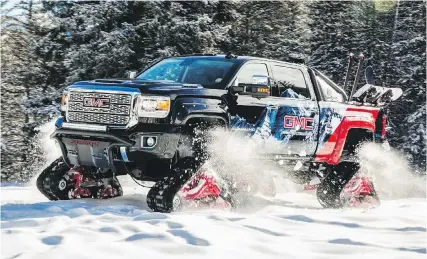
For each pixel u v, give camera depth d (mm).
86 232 3977
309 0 37281
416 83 31109
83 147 6055
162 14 23828
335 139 7289
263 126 6523
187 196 5691
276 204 7160
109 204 6293
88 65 23359
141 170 6129
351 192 7418
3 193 7918
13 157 30484
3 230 4074
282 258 3400
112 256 3283
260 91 6324
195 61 7062
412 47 32281
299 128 6906
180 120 5824
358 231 4535
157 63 7594
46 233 3971
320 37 35844
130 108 5770
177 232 3938
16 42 30500
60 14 25094
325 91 7641
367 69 8742
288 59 7516
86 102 6070
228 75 6527
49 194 6781
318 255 3482
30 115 25359
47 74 26078
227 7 27469
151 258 3256
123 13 24000
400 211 6109
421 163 29203
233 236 3945
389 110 30859
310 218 5141
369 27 33531
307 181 7848
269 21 33594
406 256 3479
